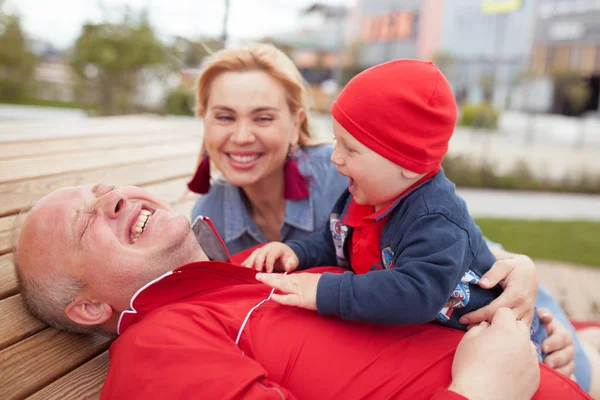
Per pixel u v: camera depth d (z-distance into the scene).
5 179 2.55
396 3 29.16
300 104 2.08
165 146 3.94
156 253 1.47
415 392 1.24
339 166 1.42
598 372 1.94
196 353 1.18
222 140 1.96
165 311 1.33
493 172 11.09
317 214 2.19
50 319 1.51
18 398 1.30
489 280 1.49
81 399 1.35
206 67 1.97
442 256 1.27
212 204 2.23
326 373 1.25
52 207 1.46
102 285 1.42
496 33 26.36
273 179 2.16
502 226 7.11
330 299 1.29
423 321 1.28
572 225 7.49
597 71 24.22
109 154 3.43
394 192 1.39
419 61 1.40
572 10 24.19
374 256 1.52
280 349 1.28
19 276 1.48
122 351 1.25
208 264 1.46
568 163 13.52
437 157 1.35
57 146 3.45
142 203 1.61
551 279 4.79
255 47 2.05
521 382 1.21
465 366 1.22
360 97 1.33
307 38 28.27
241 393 1.12
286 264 1.70
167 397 1.13
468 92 26.91
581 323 2.54
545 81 24.61
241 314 1.35
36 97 18.50
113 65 13.88
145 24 14.12
